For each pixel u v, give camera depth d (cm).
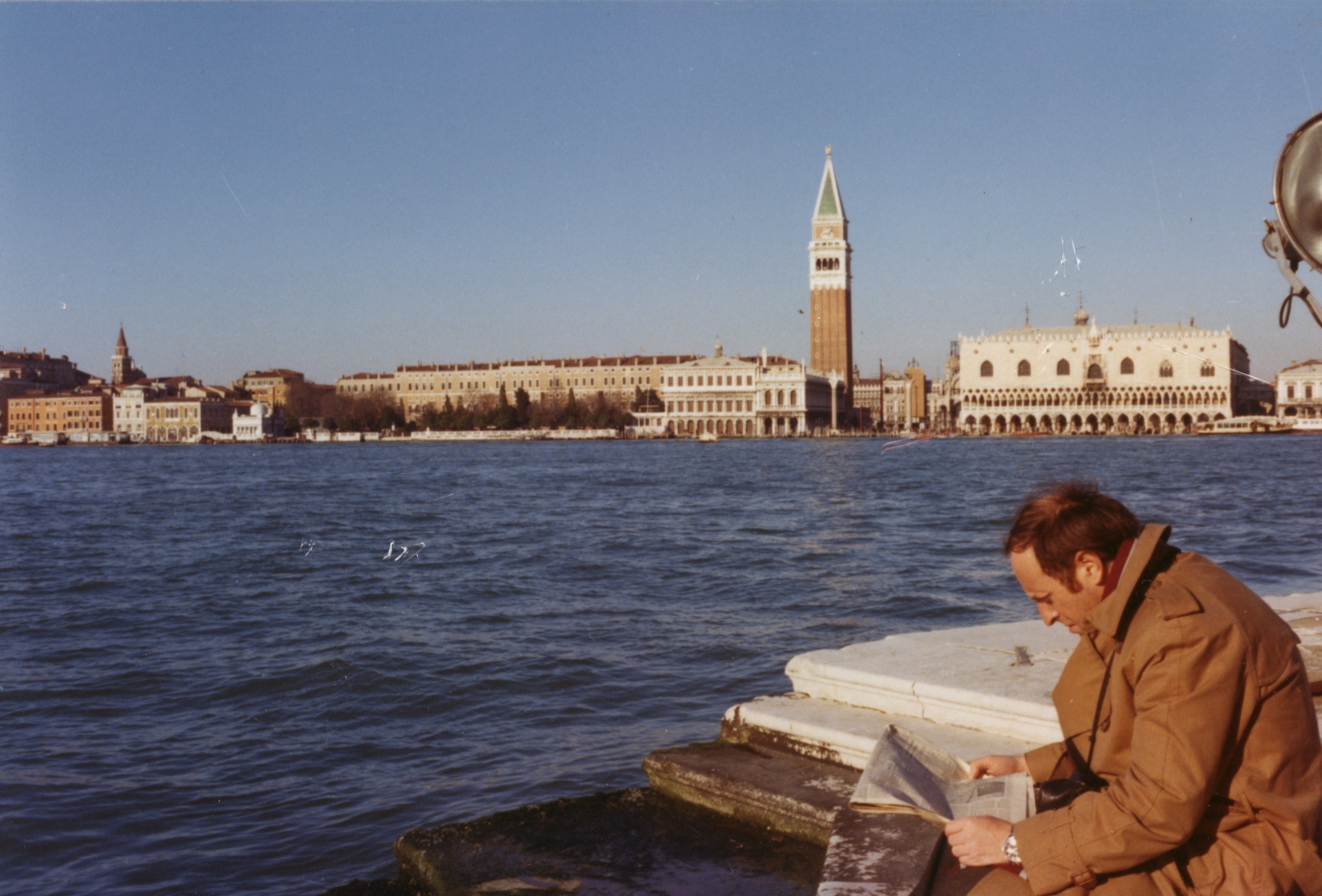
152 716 1564
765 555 3388
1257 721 395
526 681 1705
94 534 4669
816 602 2444
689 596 2580
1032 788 473
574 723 1471
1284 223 683
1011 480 7694
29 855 1041
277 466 13000
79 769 1298
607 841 699
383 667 1812
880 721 776
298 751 1370
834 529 4281
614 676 1730
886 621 2192
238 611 2516
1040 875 406
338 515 5534
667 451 16712
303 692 1678
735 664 1798
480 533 4366
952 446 15925
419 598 2619
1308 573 2586
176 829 1101
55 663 1933
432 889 668
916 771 495
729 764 761
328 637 2128
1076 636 928
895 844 586
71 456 17838
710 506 5722
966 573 2872
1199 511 4553
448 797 1176
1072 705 451
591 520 4938
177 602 2666
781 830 692
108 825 1115
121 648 2083
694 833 703
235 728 1488
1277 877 389
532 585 2808
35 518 5612
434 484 8681
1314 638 946
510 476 9775
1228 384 18862
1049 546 427
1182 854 404
